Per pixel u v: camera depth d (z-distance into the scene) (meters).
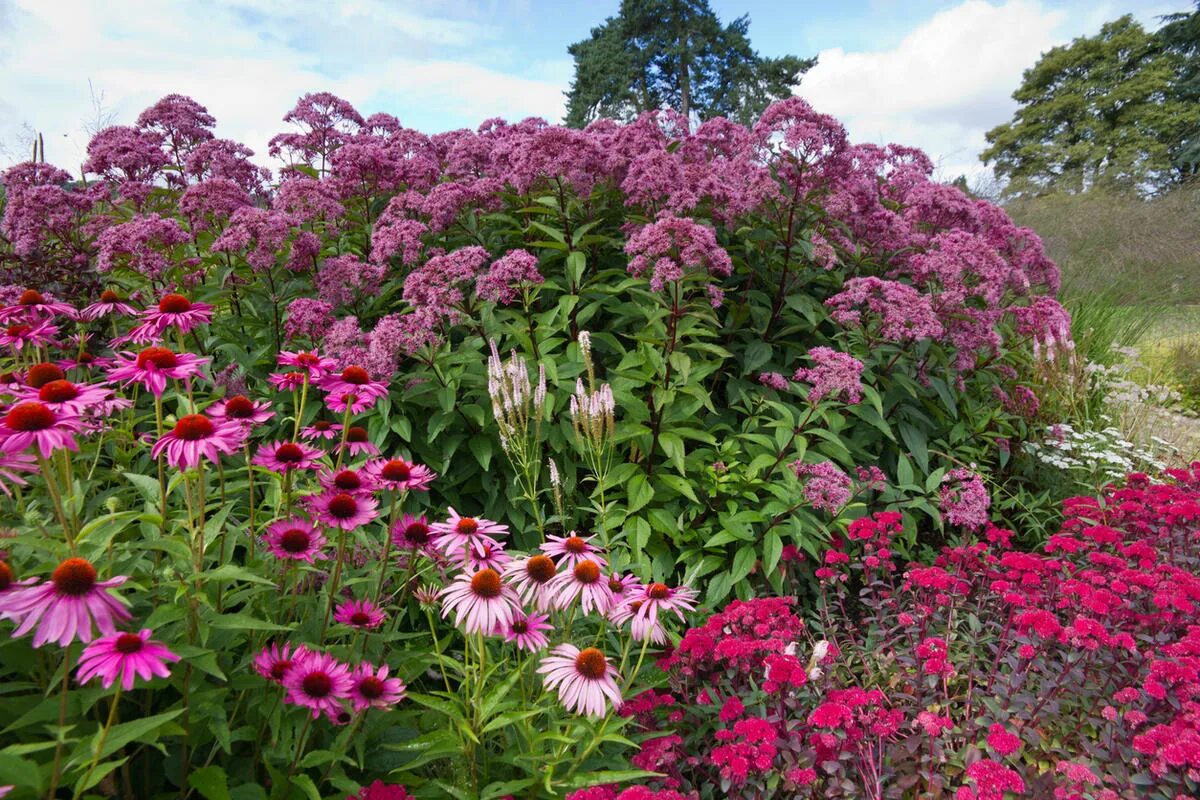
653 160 4.81
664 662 3.12
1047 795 2.47
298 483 3.17
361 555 3.27
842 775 2.56
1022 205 16.58
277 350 4.62
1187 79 37.66
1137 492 4.61
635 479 4.26
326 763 2.26
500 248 5.52
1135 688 3.02
